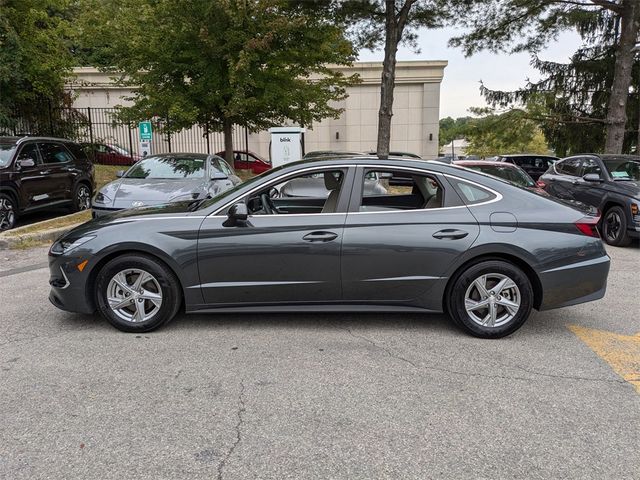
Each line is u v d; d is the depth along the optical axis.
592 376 3.71
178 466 2.65
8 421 3.06
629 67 15.39
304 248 4.31
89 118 20.09
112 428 2.99
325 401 3.32
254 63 13.85
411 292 4.40
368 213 4.39
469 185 4.48
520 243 4.27
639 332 4.61
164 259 4.33
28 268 6.99
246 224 4.34
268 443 2.85
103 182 16.03
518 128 17.97
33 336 4.43
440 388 3.50
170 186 8.62
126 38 13.65
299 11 13.88
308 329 4.61
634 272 6.96
